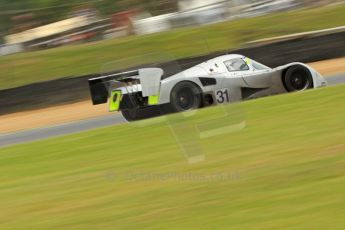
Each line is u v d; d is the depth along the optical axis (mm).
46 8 142250
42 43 130500
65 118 71250
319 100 44781
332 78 69000
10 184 31672
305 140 32312
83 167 33656
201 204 23156
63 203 26000
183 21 130875
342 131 33188
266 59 94688
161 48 113750
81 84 91500
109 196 26203
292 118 39406
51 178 31703
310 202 21641
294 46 95750
